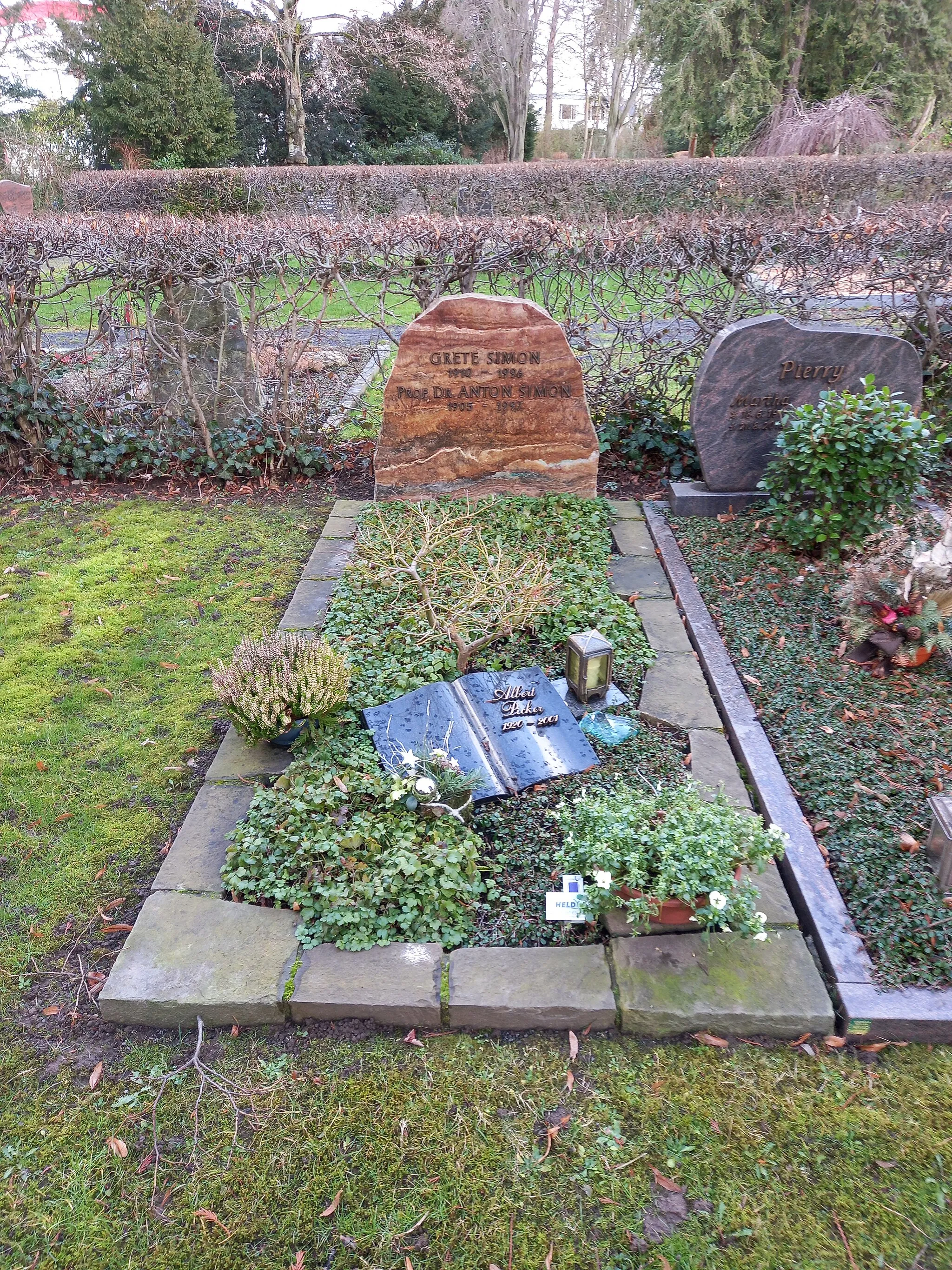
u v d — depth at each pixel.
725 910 3.09
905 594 4.85
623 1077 2.94
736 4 24.97
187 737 4.59
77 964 3.36
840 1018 3.07
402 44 27.23
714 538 6.52
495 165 22.03
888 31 24.94
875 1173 2.65
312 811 3.73
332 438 8.23
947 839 3.39
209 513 7.31
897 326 8.34
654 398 7.79
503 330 6.45
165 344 7.71
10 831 3.97
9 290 7.23
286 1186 2.64
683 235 7.41
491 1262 2.45
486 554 5.43
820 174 18.50
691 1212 2.56
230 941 3.29
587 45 33.34
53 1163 2.71
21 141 24.75
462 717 4.34
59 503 7.50
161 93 22.56
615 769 4.20
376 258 7.54
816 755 4.24
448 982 3.13
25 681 5.07
